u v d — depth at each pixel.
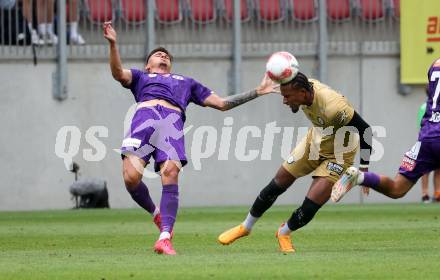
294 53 50.81
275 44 50.69
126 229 30.97
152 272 16.77
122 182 48.72
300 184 50.19
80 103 48.66
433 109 20.61
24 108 48.19
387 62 51.25
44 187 48.31
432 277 15.78
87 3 50.03
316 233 27.84
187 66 49.88
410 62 50.47
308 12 51.19
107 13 50.06
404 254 20.22
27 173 48.19
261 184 49.72
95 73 48.81
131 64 49.53
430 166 20.64
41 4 48.19
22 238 27.19
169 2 50.44
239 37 49.75
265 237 26.66
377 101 51.19
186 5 50.59
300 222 21.23
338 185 20.12
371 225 31.53
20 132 48.16
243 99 21.89
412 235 26.69
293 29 51.12
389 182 20.50
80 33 49.81
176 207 20.91
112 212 42.16
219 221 35.38
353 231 28.58
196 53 49.91
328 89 20.89
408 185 20.69
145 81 21.61
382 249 21.98
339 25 51.47
